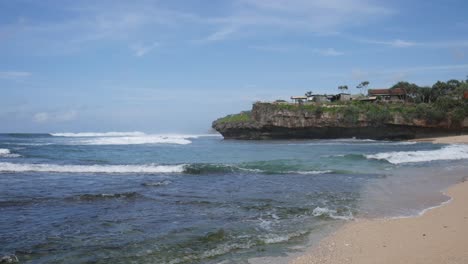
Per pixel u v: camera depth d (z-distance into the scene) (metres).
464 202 12.63
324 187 15.76
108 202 12.50
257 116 71.75
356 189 15.23
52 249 7.79
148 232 9.03
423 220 10.14
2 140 60.41
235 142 61.47
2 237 8.59
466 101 64.56
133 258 7.28
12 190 14.88
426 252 7.29
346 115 65.25
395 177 18.73
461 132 63.72
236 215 10.76
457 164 24.53
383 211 11.40
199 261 7.12
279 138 71.88
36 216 10.58
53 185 16.23
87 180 17.81
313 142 60.03
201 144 53.25
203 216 10.62
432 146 43.78
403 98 86.06
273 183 16.86
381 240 8.31
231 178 18.56
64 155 31.59
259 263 6.95
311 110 67.00
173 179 18.22
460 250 7.28
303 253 7.51
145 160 28.28
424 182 17.14
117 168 21.81
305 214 10.92
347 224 9.83
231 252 7.61
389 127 65.19
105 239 8.48
